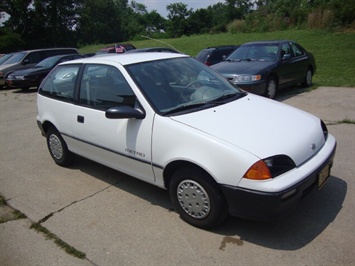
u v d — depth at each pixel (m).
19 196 4.18
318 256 2.73
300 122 3.35
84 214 3.64
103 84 3.91
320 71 13.17
